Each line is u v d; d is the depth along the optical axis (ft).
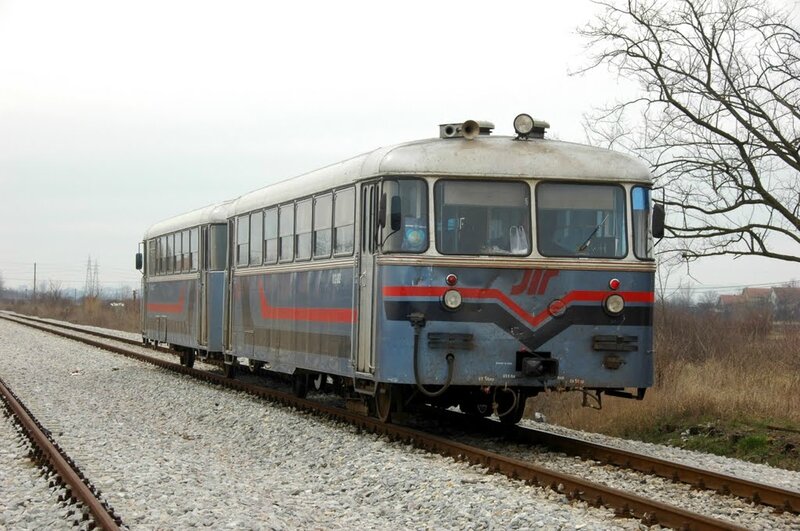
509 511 28.63
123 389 70.03
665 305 81.30
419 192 41.81
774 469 40.60
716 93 59.41
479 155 42.11
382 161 42.39
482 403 48.60
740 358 68.90
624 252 42.52
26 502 30.32
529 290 41.68
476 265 41.42
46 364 92.22
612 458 38.19
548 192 42.29
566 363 41.81
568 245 42.19
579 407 61.82
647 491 33.19
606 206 42.68
